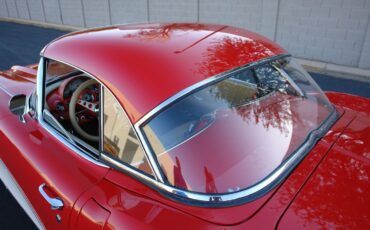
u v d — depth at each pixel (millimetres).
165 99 1463
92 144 2311
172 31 2006
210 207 1302
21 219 2582
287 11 7254
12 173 2135
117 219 1365
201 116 1534
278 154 1523
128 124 1516
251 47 1920
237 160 1464
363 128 1817
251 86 1745
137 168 1510
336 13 6559
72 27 13523
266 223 1204
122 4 11148
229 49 1823
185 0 9148
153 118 1456
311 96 2031
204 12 8859
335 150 1588
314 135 1690
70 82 2543
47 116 2137
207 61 1665
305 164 1484
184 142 1468
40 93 2162
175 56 1646
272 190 1344
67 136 1948
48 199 1681
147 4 10273
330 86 5680
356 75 6289
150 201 1396
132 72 1581
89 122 2527
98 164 1676
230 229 1204
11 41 11031
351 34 6508
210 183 1373
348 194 1313
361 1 6160
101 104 1650
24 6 16328
